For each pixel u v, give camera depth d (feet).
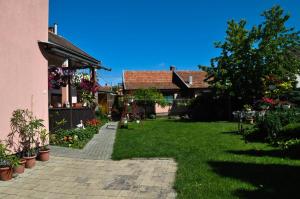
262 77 85.25
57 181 24.43
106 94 108.06
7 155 25.99
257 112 67.62
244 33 88.22
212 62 91.35
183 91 131.44
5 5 28.58
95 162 30.63
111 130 60.29
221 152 34.27
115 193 21.65
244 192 20.54
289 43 86.53
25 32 31.40
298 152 32.30
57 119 44.45
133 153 33.73
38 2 33.42
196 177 24.20
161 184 23.50
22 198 20.85
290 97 79.00
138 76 140.46
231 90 88.28
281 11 85.61
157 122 83.05
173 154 33.22
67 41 76.07
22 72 30.91
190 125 70.95
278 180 23.04
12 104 29.40
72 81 54.70
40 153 30.76
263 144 39.75
